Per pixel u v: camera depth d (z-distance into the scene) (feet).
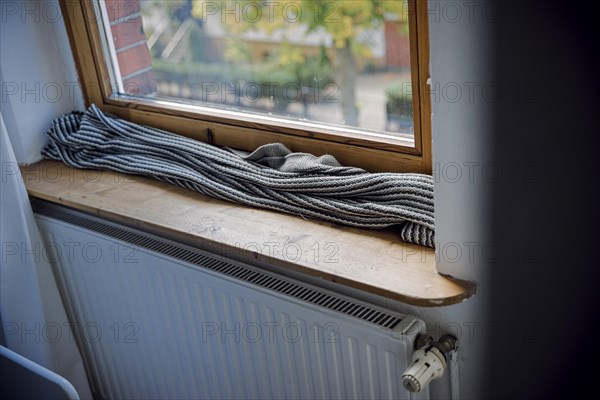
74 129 6.16
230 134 5.68
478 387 4.46
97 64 6.19
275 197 5.02
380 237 4.61
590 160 3.45
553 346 4.00
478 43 3.53
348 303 4.52
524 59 3.45
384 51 4.72
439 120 3.82
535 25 3.36
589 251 3.64
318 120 5.26
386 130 4.97
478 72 3.60
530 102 3.51
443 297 4.02
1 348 4.80
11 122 6.10
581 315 3.82
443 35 3.62
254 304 4.85
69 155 6.06
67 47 6.25
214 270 4.96
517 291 3.98
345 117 5.12
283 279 4.80
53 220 5.78
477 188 3.85
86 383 6.47
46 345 6.06
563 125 3.46
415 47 4.46
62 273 6.08
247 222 4.91
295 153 5.24
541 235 3.76
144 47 5.91
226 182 5.28
